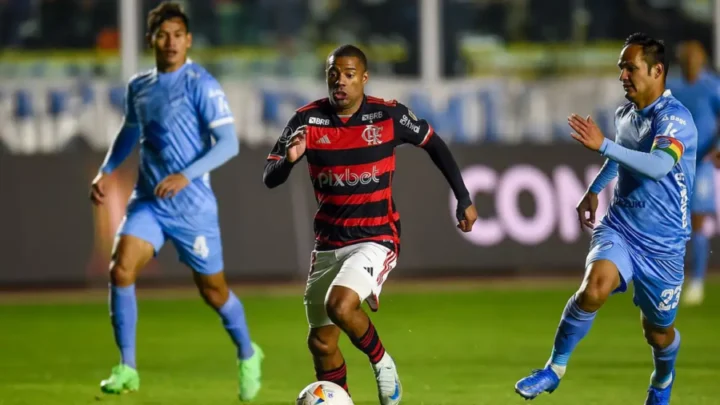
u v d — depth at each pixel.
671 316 23.36
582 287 22.59
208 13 70.00
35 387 30.11
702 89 45.25
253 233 55.62
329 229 22.97
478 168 57.03
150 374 32.25
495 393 28.33
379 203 22.88
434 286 54.47
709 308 45.88
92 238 55.16
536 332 40.25
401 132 22.94
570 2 70.94
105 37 69.56
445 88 66.12
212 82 27.20
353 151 22.66
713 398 27.23
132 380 26.98
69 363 34.69
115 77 69.25
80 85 64.50
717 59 68.81
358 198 22.73
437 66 66.94
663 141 22.20
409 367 32.81
